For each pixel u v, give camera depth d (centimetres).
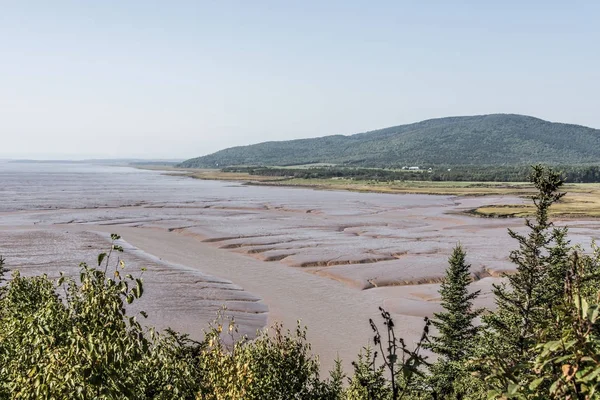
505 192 19062
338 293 5072
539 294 2311
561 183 2386
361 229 9362
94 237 7781
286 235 8406
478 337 2514
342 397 1498
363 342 3672
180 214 11025
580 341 464
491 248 7556
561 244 2380
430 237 8588
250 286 5253
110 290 755
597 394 448
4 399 796
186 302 4538
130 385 732
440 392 1537
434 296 5019
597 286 1489
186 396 927
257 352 1207
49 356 710
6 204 12319
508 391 480
